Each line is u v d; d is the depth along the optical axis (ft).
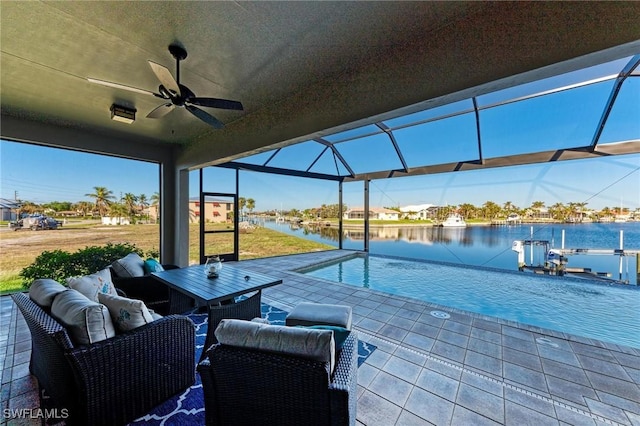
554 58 5.58
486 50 6.40
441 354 7.73
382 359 7.45
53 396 5.17
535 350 7.97
